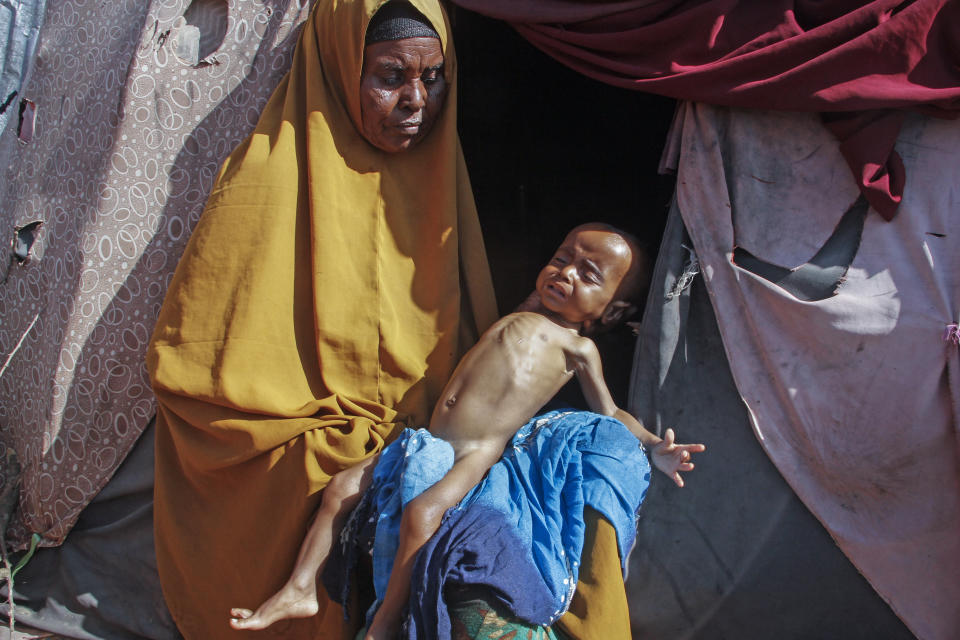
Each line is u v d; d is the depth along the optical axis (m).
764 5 2.58
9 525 3.26
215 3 3.22
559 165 3.90
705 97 2.56
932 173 2.51
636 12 2.68
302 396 2.68
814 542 2.60
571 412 2.64
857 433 2.54
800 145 2.58
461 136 3.75
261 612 2.32
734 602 2.62
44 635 3.02
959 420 2.46
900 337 2.48
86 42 3.43
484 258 2.93
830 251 2.56
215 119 3.14
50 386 3.08
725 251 2.60
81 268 3.05
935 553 2.53
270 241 2.70
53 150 3.43
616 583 2.29
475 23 3.52
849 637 2.62
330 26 2.81
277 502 2.58
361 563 2.55
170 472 2.79
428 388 2.79
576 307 2.64
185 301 2.70
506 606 2.12
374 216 2.84
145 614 2.98
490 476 2.39
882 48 2.43
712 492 2.64
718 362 2.66
